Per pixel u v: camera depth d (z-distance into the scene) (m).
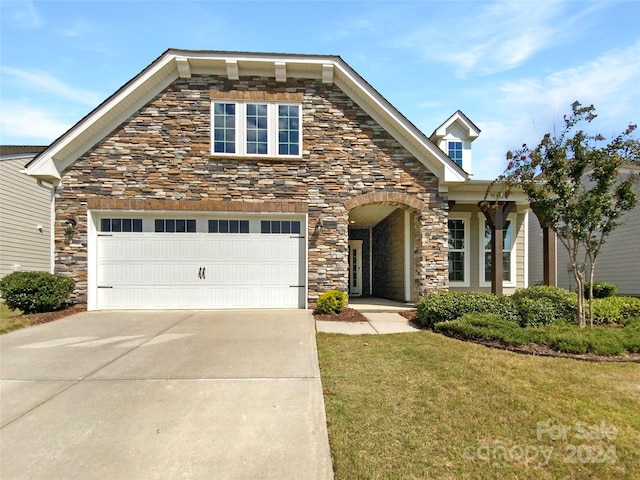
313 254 9.30
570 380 4.41
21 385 4.31
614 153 6.36
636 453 2.96
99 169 9.01
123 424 3.44
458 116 12.61
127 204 8.98
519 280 11.94
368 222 14.82
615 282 14.28
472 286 11.89
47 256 14.72
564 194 6.65
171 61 8.98
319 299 8.73
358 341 6.14
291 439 3.19
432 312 7.33
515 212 11.84
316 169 9.41
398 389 4.14
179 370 4.77
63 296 8.50
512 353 5.45
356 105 9.53
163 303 9.11
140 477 2.71
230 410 3.69
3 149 14.42
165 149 9.15
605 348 5.39
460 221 12.02
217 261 9.25
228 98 9.32
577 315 7.25
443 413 3.59
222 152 9.33
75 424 3.45
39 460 2.91
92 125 8.80
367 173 9.49
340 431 3.27
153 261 9.14
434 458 2.89
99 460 2.91
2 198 12.50
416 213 9.93
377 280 15.04
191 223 9.24
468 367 4.81
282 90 9.45
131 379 4.48
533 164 6.88
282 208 9.28
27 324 7.31
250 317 8.20
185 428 3.37
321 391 4.11
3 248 12.51
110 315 8.35
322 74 9.41
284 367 4.87
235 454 2.98
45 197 14.66
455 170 9.32
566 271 16.61
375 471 2.73
